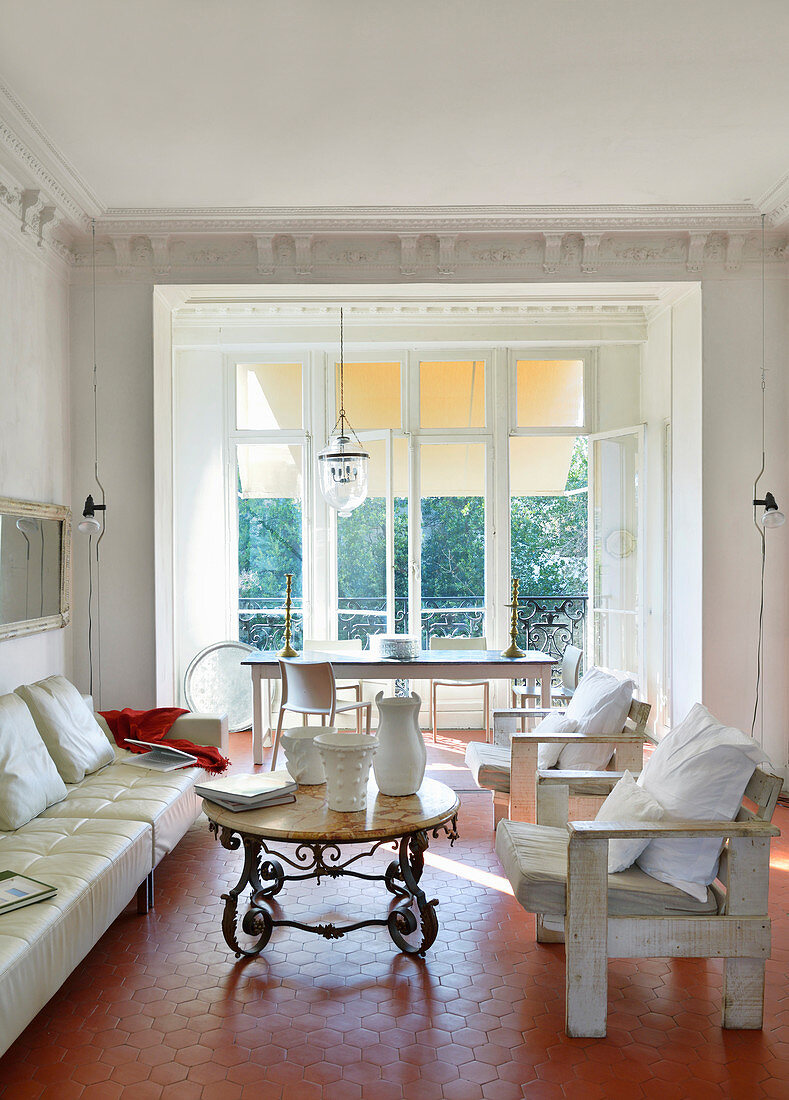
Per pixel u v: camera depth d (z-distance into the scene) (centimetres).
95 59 348
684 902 270
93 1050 256
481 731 709
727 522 536
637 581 693
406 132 413
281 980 300
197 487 722
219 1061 250
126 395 527
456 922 348
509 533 729
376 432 714
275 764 564
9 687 431
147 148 426
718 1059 254
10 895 258
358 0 311
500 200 496
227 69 356
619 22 327
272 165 447
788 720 535
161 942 330
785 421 538
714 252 539
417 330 712
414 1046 258
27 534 449
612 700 425
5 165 416
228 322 698
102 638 522
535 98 383
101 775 407
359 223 520
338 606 722
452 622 731
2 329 427
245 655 713
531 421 733
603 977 263
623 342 711
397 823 298
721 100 386
